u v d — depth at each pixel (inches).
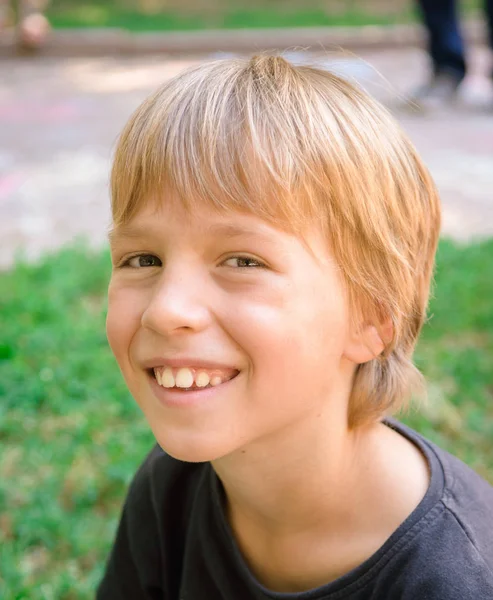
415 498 52.1
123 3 545.0
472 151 245.3
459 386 117.7
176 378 46.6
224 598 57.2
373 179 50.3
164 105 48.7
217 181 45.7
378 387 54.9
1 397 118.0
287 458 51.6
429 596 47.9
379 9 520.7
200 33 430.9
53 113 306.3
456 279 149.7
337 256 48.8
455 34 292.2
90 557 90.1
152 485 62.6
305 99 49.5
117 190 49.1
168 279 46.0
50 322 141.6
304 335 47.0
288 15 507.8
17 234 187.9
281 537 54.9
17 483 100.9
